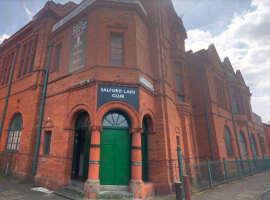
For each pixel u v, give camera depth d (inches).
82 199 245.1
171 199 276.8
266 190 339.9
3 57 602.2
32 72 446.3
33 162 373.7
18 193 278.8
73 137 326.0
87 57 340.2
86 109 299.0
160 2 470.6
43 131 378.9
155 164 326.6
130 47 342.6
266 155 888.9
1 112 517.3
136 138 289.3
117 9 366.0
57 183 301.6
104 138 293.6
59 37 430.6
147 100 339.6
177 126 422.3
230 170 503.8
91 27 357.7
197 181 415.5
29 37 517.7
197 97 556.7
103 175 279.0
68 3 554.3
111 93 297.6
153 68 394.6
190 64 589.6
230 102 663.1
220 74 649.6
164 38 449.1
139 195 260.1
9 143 457.4
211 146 494.3
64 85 364.5
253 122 833.5
